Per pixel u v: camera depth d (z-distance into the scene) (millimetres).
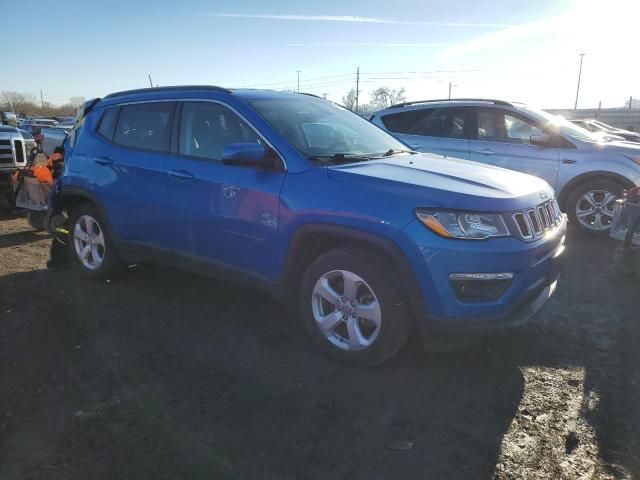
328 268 3322
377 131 4598
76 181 4910
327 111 4430
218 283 4984
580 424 2730
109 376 3301
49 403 3010
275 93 4277
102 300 4594
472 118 7422
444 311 2982
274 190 3479
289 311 4289
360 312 3238
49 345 3740
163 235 4254
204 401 3008
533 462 2459
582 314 4160
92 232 5016
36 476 2424
